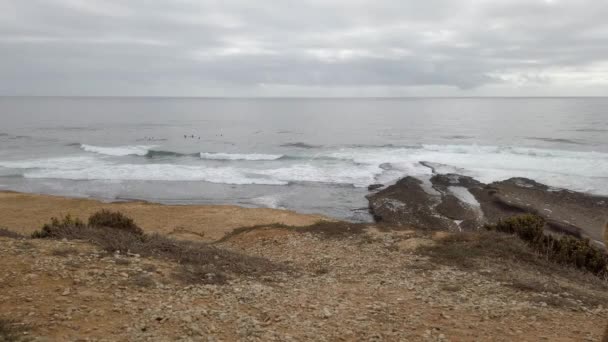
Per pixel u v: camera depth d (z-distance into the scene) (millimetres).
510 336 5938
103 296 6383
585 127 80062
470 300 7719
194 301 6652
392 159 44969
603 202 27047
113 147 55281
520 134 69812
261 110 164125
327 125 94062
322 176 37188
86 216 22594
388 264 10789
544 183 32531
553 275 10148
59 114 126875
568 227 22172
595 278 10352
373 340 5656
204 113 140500
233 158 47062
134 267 7855
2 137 66750
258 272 9266
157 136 71500
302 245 13445
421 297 7852
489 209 26078
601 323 6617
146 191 32250
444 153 48438
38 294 6156
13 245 8234
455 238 12828
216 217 22750
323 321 6301
